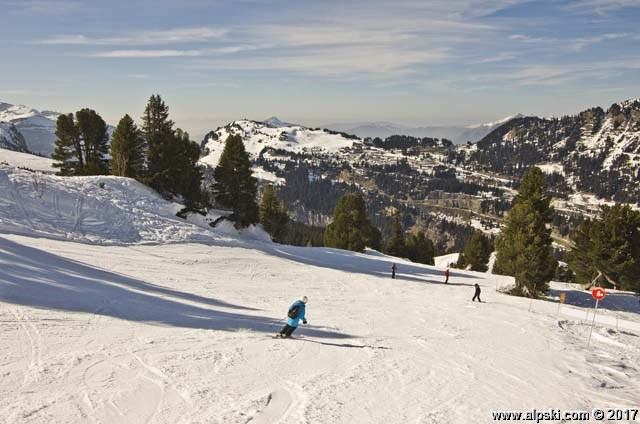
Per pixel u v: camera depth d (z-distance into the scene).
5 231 26.34
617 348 18.55
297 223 181.12
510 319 22.77
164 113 48.59
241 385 9.62
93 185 39.56
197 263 30.59
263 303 21.78
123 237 32.56
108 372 9.31
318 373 11.20
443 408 9.86
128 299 17.14
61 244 27.16
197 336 13.27
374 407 9.40
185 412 7.91
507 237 39.88
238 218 50.78
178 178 49.50
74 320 12.91
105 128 56.16
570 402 11.27
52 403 7.56
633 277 42.75
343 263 43.28
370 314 21.62
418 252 89.06
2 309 12.67
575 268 47.78
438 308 24.92
